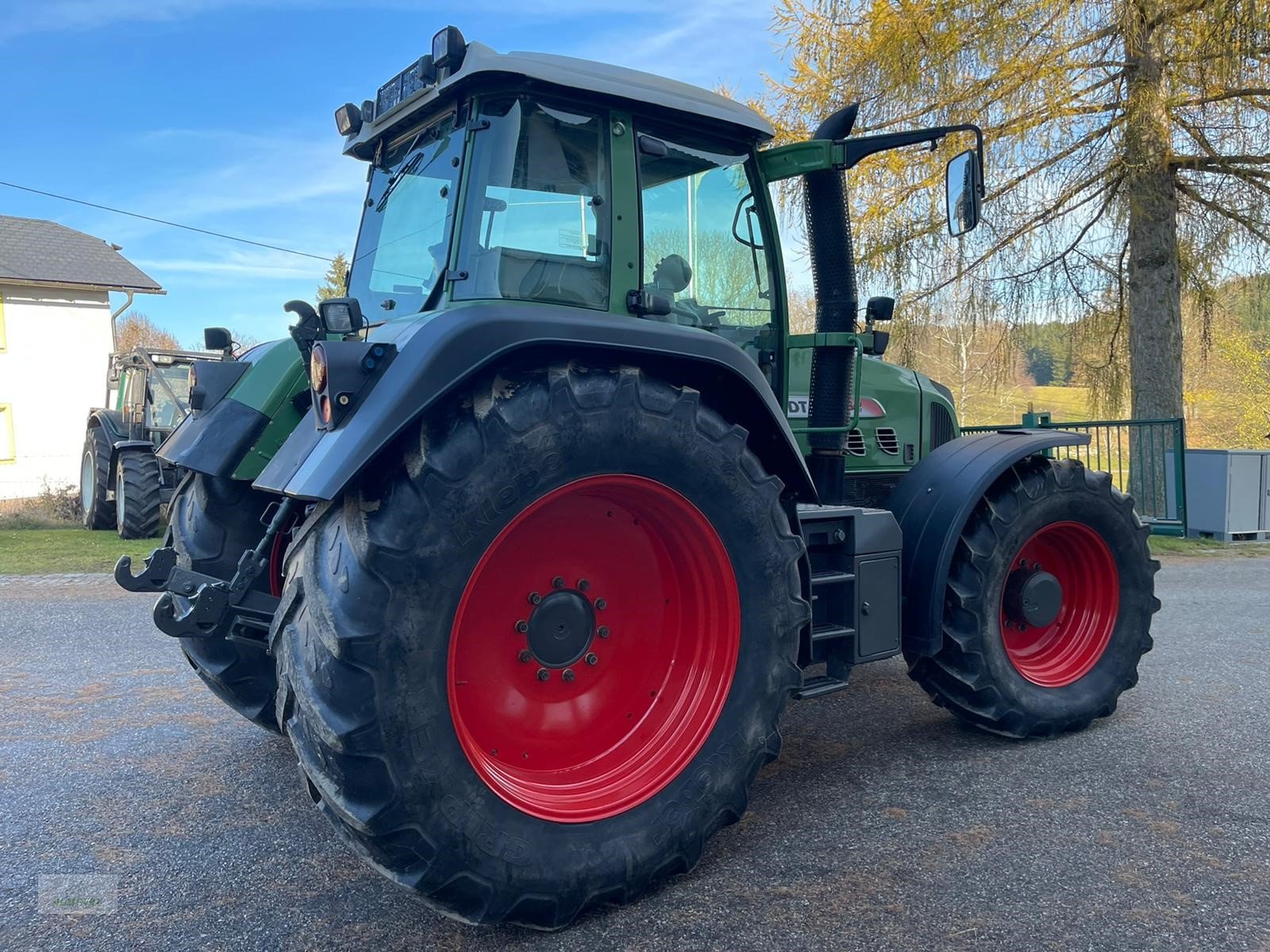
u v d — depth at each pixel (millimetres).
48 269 20797
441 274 2664
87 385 21156
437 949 2164
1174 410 10727
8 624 5816
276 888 2447
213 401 3250
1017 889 2389
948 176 3285
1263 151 10281
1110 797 2990
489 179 2619
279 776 3234
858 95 10594
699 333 2518
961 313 11164
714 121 3020
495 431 2129
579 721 2529
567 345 2256
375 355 2143
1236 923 2215
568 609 2490
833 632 3051
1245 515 10047
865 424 4227
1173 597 6676
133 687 4363
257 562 2529
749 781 2580
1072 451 11570
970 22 9875
